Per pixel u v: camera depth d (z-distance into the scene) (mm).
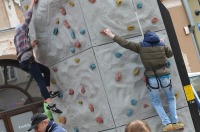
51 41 8453
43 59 8672
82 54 7949
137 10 7957
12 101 17703
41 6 8422
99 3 7773
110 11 7797
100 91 7801
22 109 17766
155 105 7746
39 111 17969
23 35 8312
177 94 8070
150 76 7645
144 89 7832
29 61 8367
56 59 8461
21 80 17875
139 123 5285
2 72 17688
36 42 8578
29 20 8312
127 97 7770
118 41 7621
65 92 8445
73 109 8359
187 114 8117
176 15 20297
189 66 20234
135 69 7801
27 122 17766
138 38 7930
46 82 8664
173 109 7820
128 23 7875
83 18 7801
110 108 7746
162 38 8086
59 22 8234
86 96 8031
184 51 20266
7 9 17547
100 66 7754
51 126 7227
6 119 17516
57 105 8719
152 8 8055
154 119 7859
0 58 17484
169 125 7645
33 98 17953
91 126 8070
